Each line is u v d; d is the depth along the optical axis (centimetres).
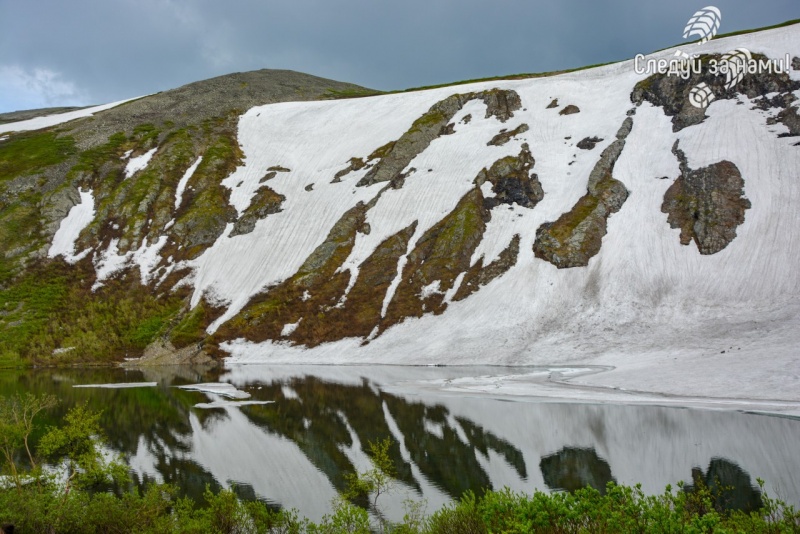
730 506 1769
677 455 2412
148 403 4350
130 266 8856
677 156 7594
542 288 6719
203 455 2897
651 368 4559
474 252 7650
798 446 2433
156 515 1638
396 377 5275
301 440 3109
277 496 2277
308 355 7056
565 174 8225
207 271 8712
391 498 2164
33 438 3191
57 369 7131
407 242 8219
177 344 7625
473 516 1214
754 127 7394
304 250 8706
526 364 5616
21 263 8744
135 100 15788
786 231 6041
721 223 6419
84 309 8188
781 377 3731
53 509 1550
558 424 3103
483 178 8606
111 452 2984
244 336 7625
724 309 5544
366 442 2984
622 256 6650
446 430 3116
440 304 7169
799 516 1055
